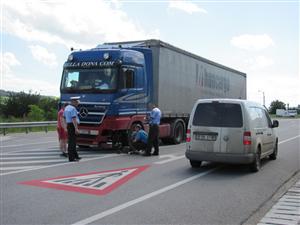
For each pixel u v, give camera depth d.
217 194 8.49
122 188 8.91
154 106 15.12
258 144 11.63
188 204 7.59
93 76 15.27
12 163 12.66
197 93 21.38
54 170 11.28
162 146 18.69
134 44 17.72
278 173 11.27
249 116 11.27
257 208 7.41
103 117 14.88
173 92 18.70
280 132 31.86
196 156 11.44
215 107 11.40
